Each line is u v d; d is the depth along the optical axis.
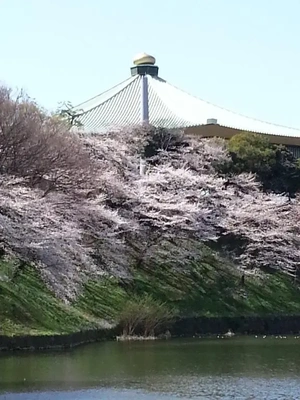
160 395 18.02
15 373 20.42
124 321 30.73
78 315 29.31
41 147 30.73
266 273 42.91
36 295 28.83
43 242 25.39
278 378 20.75
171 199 37.97
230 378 20.64
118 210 36.22
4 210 25.91
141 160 42.31
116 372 21.22
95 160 36.75
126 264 34.16
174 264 38.41
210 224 40.31
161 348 27.50
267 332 36.97
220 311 36.38
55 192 31.17
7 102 31.02
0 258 27.47
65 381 19.50
